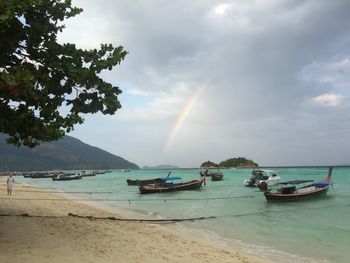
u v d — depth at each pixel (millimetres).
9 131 12375
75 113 12828
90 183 87438
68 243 12656
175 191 49500
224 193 48281
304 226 22234
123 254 11992
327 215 27219
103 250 12211
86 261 10508
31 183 88000
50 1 12484
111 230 16734
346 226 22297
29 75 9094
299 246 16609
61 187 68625
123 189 61562
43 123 12562
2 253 10367
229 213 28531
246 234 19609
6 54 11398
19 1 9883
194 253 13469
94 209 27547
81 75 11852
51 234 14008
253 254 14953
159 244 14555
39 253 10797
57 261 10117
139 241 14664
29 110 11977
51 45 12047
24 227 14984
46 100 12375
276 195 34000
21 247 11336
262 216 26781
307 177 92438
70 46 12328
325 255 14930
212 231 20484
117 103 12695
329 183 42844
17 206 23766
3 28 10086
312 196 36469
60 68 11812
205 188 57031
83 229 16062
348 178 85938
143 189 47688
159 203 36906
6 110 11633
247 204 35094
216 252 14133
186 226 22125
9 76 8883
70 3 12727
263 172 62562
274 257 14500
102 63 12492
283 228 21594
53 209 24359
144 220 22859
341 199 38312
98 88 12539
